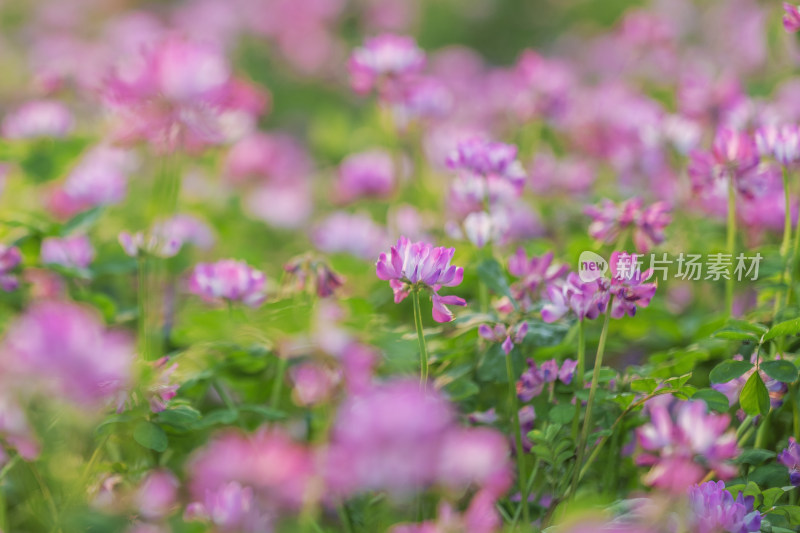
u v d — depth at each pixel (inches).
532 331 31.4
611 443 31.4
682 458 30.5
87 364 28.2
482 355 31.7
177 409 30.7
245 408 31.4
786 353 32.2
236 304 32.7
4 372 28.1
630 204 32.6
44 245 34.3
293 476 30.0
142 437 30.3
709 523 29.2
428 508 31.3
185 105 31.8
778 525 30.2
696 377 33.4
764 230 35.8
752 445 32.0
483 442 29.0
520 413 31.5
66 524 30.0
